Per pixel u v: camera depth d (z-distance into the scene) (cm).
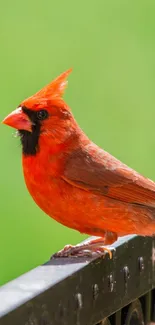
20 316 582
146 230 781
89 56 1712
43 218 1269
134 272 732
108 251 695
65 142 759
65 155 759
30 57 1686
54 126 754
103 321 704
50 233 1249
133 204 782
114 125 1522
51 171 751
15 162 1382
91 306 670
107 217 768
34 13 1838
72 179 755
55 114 754
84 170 762
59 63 1691
